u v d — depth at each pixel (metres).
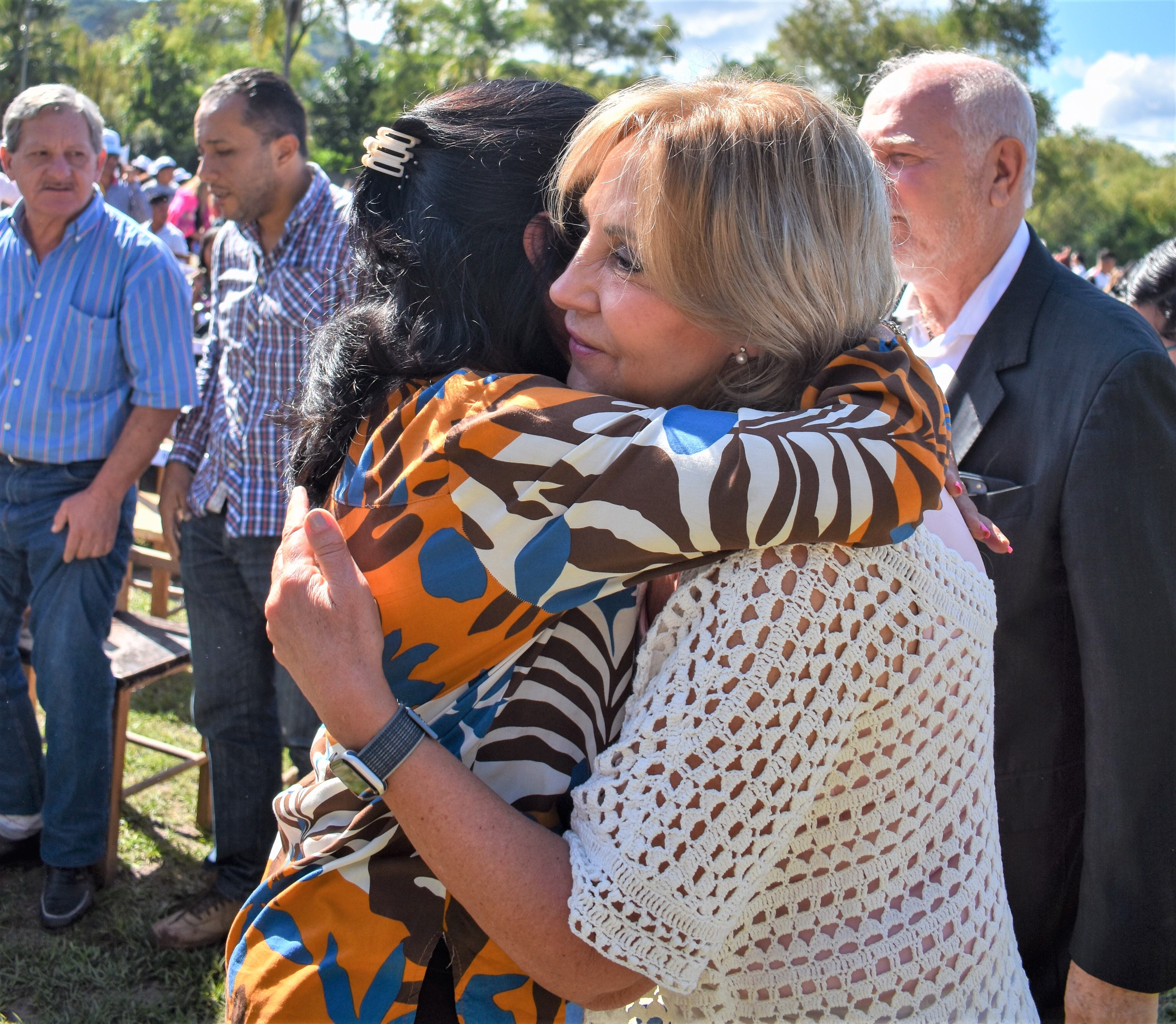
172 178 13.53
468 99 1.09
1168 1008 2.52
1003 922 1.06
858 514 0.82
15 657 3.10
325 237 2.72
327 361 1.08
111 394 2.90
